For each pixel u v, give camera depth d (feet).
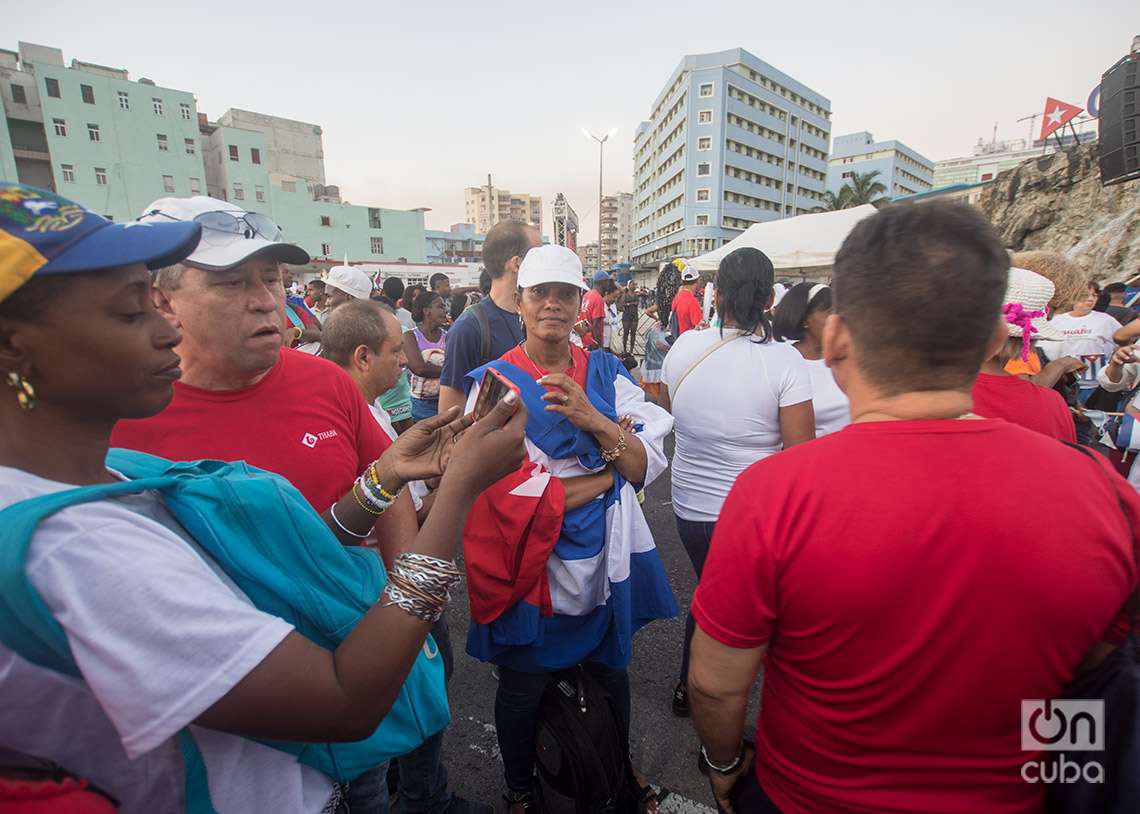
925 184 336.08
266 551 2.69
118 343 2.17
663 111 218.79
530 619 5.21
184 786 2.39
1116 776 2.37
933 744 2.54
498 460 2.99
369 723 2.38
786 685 2.91
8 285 1.86
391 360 6.79
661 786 6.52
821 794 2.80
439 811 5.62
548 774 5.13
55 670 1.99
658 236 235.20
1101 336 12.27
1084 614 2.32
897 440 2.56
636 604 5.98
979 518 2.35
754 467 2.95
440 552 2.62
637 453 5.51
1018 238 50.52
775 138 205.77
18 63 135.03
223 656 2.02
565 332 5.55
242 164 149.69
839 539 2.48
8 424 2.10
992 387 5.10
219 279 3.67
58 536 1.88
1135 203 41.75
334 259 165.99
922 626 2.41
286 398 4.24
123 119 133.69
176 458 3.87
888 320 2.56
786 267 30.45
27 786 1.86
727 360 6.43
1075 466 2.52
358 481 3.86
